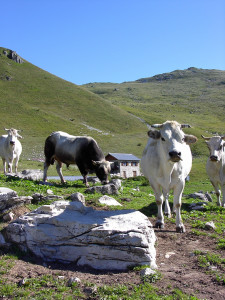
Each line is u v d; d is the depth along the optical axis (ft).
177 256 27.07
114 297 19.62
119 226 25.99
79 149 57.88
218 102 651.66
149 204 47.03
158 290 20.56
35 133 316.40
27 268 23.58
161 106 597.11
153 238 26.32
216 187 52.85
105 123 382.22
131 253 24.59
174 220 38.11
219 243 29.71
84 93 481.05
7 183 53.21
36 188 49.16
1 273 22.45
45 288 20.79
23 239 26.63
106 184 55.77
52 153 61.77
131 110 479.82
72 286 20.99
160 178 32.83
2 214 33.45
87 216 28.76
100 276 22.94
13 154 74.13
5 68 523.70
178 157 28.19
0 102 393.91
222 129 429.79
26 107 391.86
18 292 20.03
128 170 196.34
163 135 29.78
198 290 20.66
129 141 317.83
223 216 41.39
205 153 272.51
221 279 22.03
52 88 483.51
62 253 26.12
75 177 137.69
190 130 373.40
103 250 25.07
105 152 275.18
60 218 27.14
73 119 379.35
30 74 530.27
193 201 55.72
